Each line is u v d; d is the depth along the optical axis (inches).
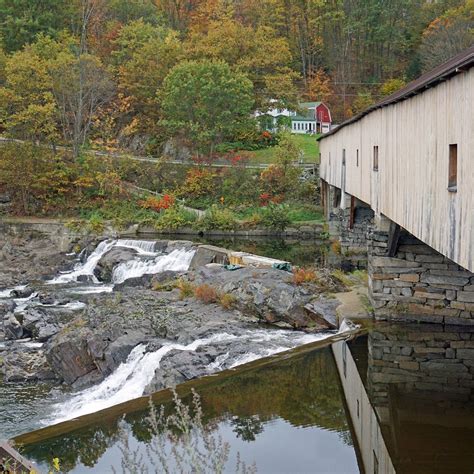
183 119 1899.6
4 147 1696.6
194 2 2844.5
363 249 1173.7
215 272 930.1
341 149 1135.6
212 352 622.2
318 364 563.5
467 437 396.2
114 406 487.2
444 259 664.4
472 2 2391.7
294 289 770.8
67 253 1366.9
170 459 362.3
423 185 504.4
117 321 721.6
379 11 2662.4
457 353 579.5
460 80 401.7
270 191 1782.7
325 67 2800.2
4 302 953.5
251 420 438.3
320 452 381.4
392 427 418.3
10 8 2251.5
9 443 416.2
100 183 1707.7
